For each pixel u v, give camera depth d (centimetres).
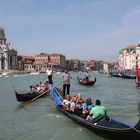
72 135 1340
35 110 2017
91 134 1340
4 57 17500
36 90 2777
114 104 2372
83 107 1558
